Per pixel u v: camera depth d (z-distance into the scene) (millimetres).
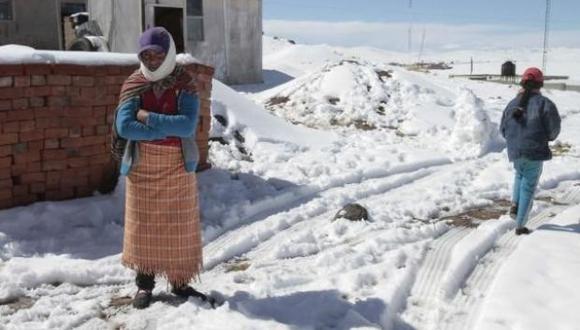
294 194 7977
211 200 7207
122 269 5277
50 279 5027
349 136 12469
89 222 6289
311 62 32719
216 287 5000
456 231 6715
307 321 4281
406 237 6281
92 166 6762
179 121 4152
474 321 4477
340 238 6383
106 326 4281
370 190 8461
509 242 6344
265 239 6441
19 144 6145
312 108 14797
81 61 6512
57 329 4203
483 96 21609
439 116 14188
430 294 4965
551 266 5371
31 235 5816
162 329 4199
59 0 19922
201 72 8125
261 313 4402
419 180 9367
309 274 5293
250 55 22031
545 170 9875
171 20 19797
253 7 21844
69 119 6480
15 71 6000
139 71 4289
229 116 10539
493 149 11844
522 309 4480
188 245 4398
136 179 4305
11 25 18891
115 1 17969
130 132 4117
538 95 6457
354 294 4812
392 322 4484
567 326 4230
